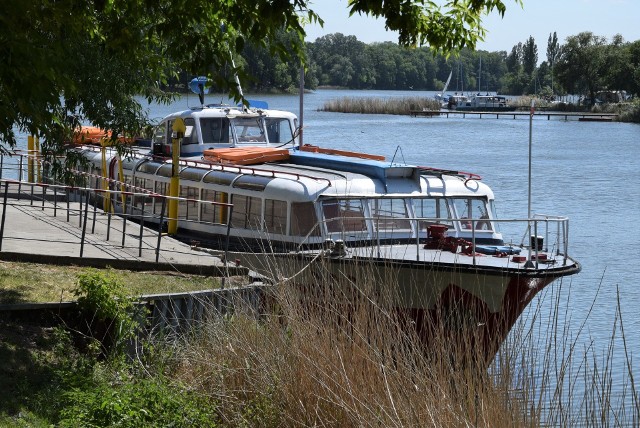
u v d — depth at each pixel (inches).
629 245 1293.1
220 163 794.2
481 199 721.6
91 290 516.4
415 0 501.0
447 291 619.5
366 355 429.4
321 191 686.5
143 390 444.5
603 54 5807.1
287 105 4315.9
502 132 3836.1
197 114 864.9
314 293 512.1
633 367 678.5
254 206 720.3
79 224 796.0
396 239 692.7
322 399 430.0
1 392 418.3
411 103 5182.1
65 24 439.5
